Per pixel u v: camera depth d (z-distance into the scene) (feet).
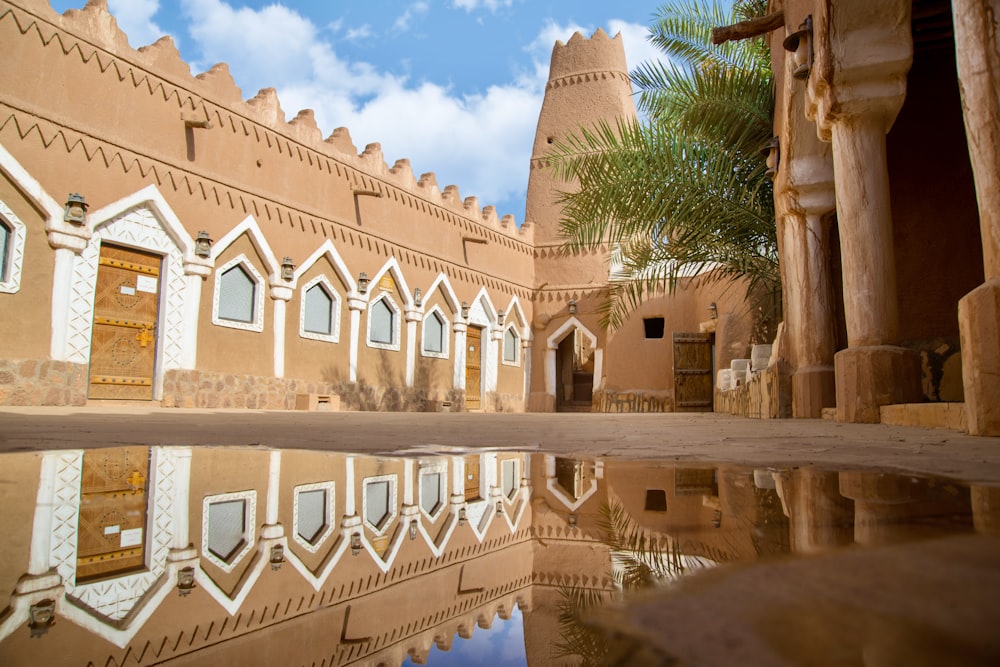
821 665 0.99
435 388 69.77
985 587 1.54
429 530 3.18
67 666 1.24
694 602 1.49
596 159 36.52
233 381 48.67
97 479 5.47
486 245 78.64
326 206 57.93
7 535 3.00
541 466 7.10
